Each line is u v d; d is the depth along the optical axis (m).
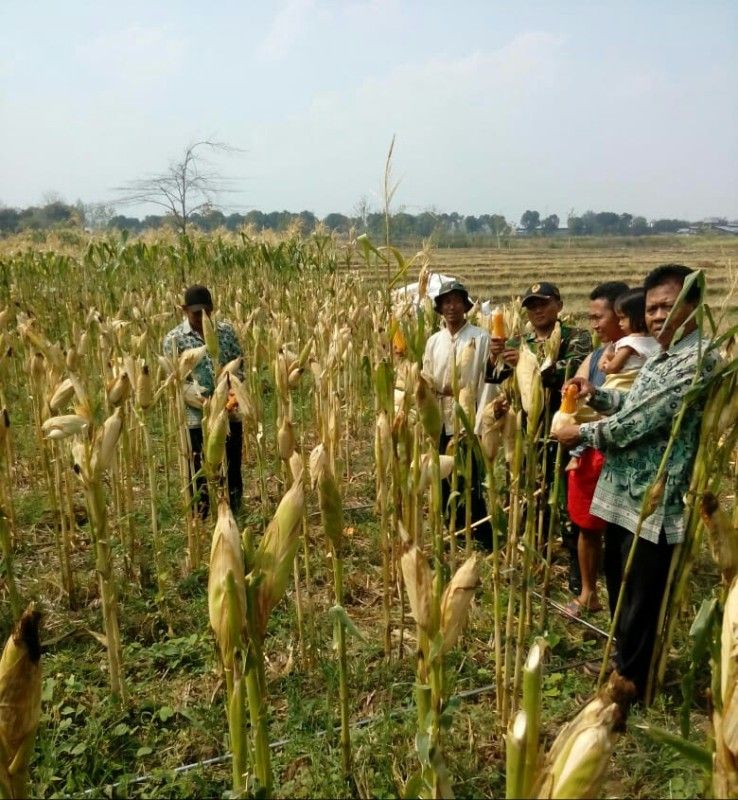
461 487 5.07
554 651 3.95
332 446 4.20
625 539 3.32
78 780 2.95
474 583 1.86
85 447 3.06
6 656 1.51
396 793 2.86
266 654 3.89
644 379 3.14
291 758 3.05
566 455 4.72
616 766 3.09
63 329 9.37
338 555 2.65
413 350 3.30
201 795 2.90
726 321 10.05
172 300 9.32
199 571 4.66
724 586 2.32
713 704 1.59
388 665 3.69
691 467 3.07
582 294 25.30
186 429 4.69
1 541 3.23
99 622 4.17
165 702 3.50
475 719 3.32
